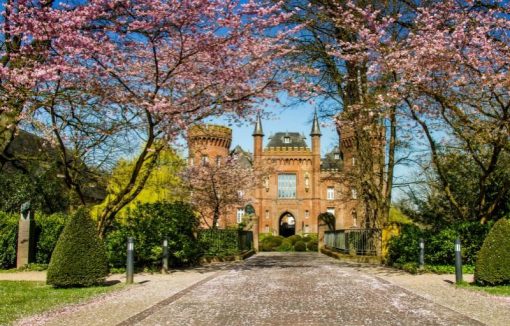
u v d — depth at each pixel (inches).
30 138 1085.8
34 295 397.1
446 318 297.4
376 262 799.1
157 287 458.9
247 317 303.1
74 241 454.6
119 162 996.6
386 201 819.4
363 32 593.9
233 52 598.9
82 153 663.1
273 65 636.7
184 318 301.3
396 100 588.1
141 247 626.8
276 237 2063.2
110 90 593.0
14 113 579.8
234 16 559.5
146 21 543.5
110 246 622.8
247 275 582.2
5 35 590.9
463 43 521.0
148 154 658.8
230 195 1445.6
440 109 602.2
